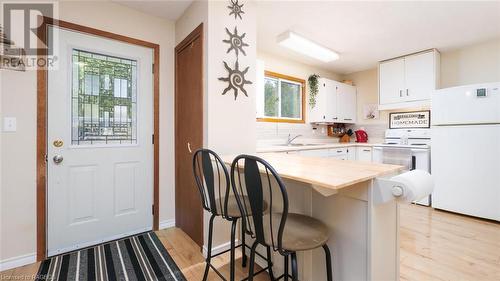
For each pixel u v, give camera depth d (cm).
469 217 276
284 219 95
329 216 125
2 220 167
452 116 286
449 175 289
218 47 194
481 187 265
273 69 360
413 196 95
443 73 346
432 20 251
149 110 238
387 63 380
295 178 106
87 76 204
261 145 344
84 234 203
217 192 190
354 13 238
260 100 283
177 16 241
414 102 347
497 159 255
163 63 245
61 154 191
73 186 197
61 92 191
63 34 192
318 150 331
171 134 251
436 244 208
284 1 217
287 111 389
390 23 257
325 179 99
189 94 220
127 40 222
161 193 245
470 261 181
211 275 165
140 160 233
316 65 416
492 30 274
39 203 180
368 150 382
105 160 213
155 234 231
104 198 213
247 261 180
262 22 257
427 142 341
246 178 106
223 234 198
